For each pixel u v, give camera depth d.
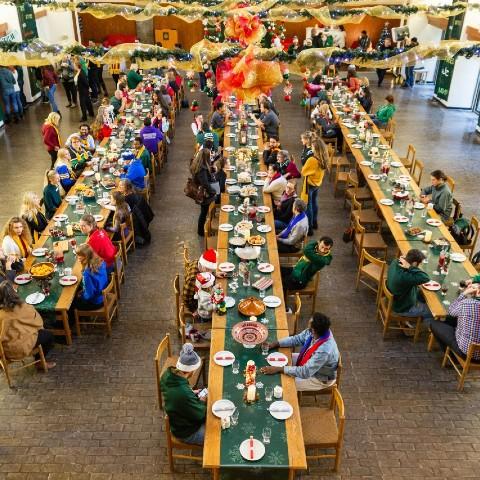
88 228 8.02
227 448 4.72
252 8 7.21
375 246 8.97
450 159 14.29
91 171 10.73
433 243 8.23
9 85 16.06
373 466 5.78
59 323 7.59
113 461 5.82
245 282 6.91
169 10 7.56
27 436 6.12
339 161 11.85
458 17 18.56
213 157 10.67
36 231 8.77
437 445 6.06
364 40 22.22
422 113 18.22
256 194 9.48
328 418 5.67
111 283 7.45
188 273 7.14
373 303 8.55
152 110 14.23
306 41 21.09
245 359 5.75
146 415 6.41
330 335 5.73
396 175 10.62
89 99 16.81
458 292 7.14
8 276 7.38
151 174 12.10
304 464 4.58
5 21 16.94
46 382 6.90
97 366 7.18
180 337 7.65
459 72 18.06
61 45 6.20
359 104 15.20
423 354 7.46
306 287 7.93
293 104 18.86
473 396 6.75
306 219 8.52
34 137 15.52
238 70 6.02
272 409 5.13
